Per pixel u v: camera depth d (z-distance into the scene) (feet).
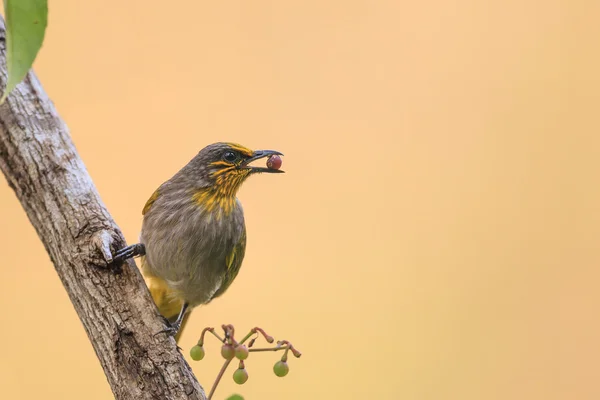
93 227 23.43
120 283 23.25
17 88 24.39
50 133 24.38
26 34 13.88
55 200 23.66
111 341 22.72
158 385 22.43
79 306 23.21
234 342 21.13
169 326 23.57
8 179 24.08
